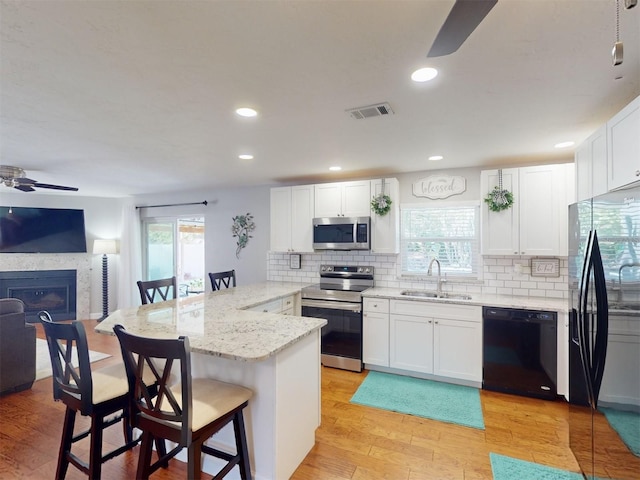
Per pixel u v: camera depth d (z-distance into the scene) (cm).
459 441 240
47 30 133
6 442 239
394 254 413
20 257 578
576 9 121
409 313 347
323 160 349
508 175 331
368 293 370
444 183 390
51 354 184
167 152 316
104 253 604
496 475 204
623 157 175
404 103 205
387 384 334
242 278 521
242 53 150
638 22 127
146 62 158
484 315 318
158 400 153
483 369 320
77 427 258
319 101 202
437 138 274
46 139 274
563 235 312
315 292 390
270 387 187
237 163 363
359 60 156
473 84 180
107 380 189
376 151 315
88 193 587
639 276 147
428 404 293
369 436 246
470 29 101
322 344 386
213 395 177
